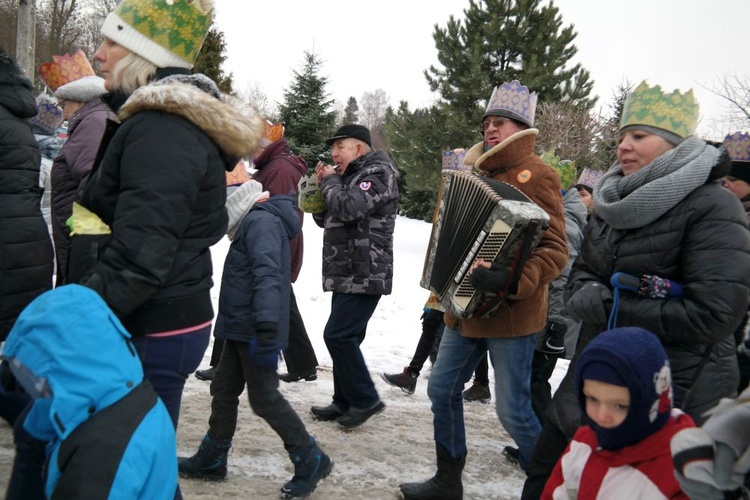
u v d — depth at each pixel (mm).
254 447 3951
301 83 27641
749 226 2508
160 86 2312
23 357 1795
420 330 7906
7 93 3482
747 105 17703
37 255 3611
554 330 4453
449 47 22891
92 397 1810
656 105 2686
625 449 1980
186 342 2398
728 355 2545
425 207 26703
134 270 2117
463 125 21734
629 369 1903
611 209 2619
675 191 2447
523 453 3301
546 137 22359
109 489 1745
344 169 4527
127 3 2604
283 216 3438
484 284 2922
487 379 5586
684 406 2482
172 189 2186
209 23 2734
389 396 5418
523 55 23000
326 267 4398
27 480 2008
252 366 3266
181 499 2246
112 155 2293
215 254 10859
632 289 2529
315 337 6984
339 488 3584
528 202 3010
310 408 4828
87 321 1821
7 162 3473
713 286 2316
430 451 4273
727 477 1673
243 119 2492
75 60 4219
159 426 1930
